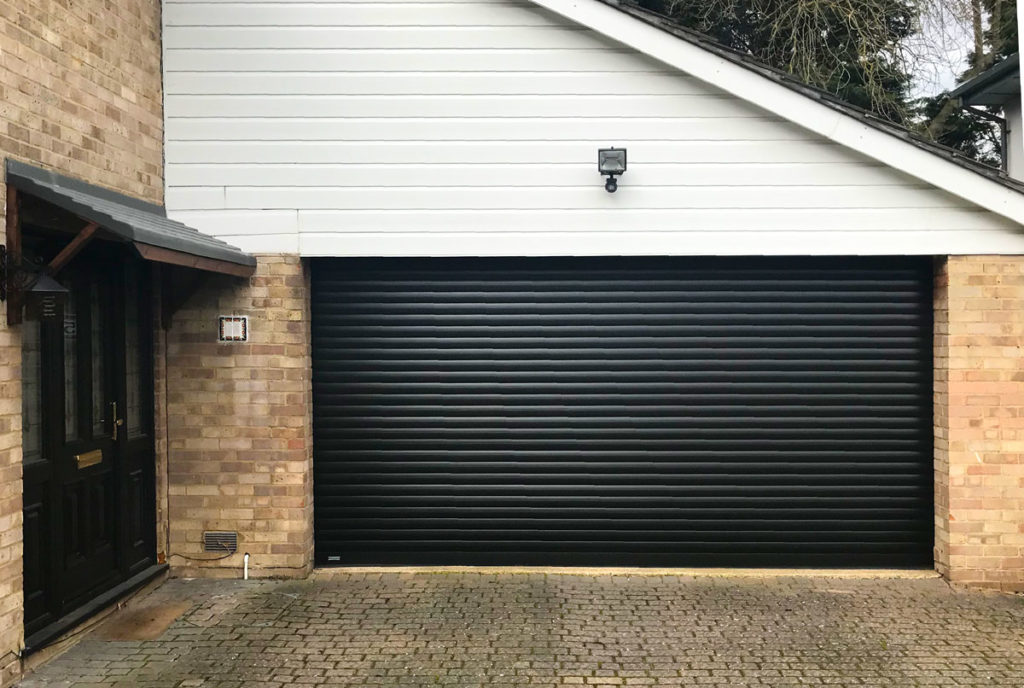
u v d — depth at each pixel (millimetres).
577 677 4105
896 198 5551
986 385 5547
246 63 5625
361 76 5629
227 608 5121
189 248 4562
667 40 5461
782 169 5586
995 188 5316
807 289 5957
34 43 4137
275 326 5695
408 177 5648
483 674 4141
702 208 5617
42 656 4242
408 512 6027
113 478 5223
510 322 6008
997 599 5332
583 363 6008
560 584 5609
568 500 6016
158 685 4008
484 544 6023
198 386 5730
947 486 5637
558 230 5648
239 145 5648
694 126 5602
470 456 6027
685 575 5836
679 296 5980
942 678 4098
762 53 12492
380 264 6004
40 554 4434
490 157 5645
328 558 6023
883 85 12672
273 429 5719
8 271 3924
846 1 11578
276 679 4082
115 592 5059
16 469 3986
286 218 5664
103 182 4824
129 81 5145
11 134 3953
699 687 3990
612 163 5480
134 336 5582
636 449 6008
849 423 5953
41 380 4504
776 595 5387
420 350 6023
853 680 4074
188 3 5613
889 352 5934
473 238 5652
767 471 5984
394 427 6020
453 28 5613
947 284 5582
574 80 5609
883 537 5961
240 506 5730
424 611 5066
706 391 5984
